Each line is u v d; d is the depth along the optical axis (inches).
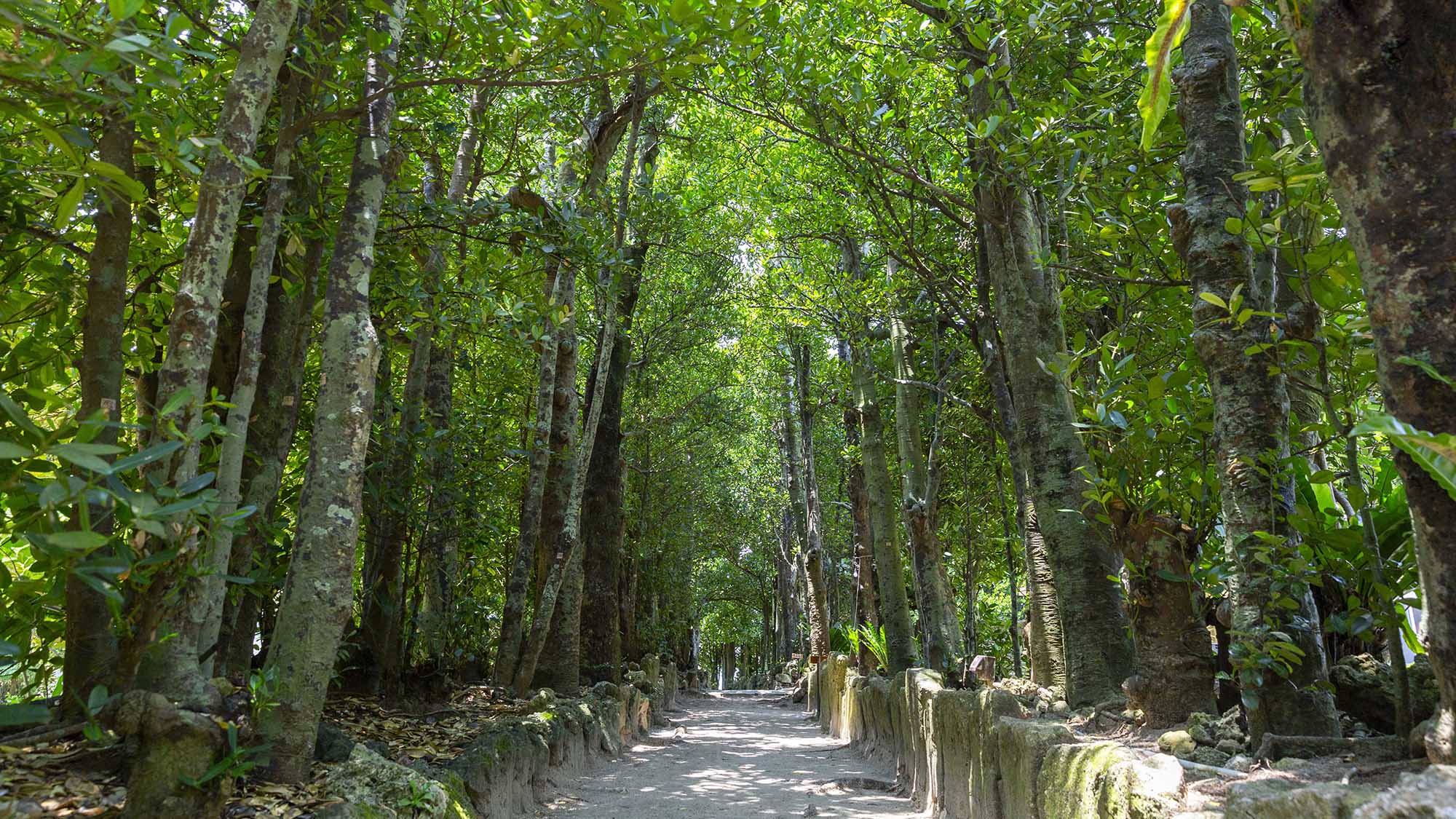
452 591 339.6
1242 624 135.0
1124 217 216.1
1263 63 211.3
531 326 250.7
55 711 138.5
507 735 244.4
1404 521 150.5
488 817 212.7
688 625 1189.7
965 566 576.7
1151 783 113.1
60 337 171.0
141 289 188.7
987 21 235.8
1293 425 155.9
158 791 105.6
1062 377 174.9
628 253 478.3
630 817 259.8
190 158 117.3
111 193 134.1
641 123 495.2
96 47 87.7
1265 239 142.8
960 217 374.6
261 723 130.5
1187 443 171.2
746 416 974.4
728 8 179.2
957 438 554.9
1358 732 144.0
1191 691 163.9
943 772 246.2
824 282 486.3
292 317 201.9
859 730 456.8
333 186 224.2
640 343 732.0
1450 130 80.0
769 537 1280.8
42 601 141.9
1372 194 84.1
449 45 202.7
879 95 289.9
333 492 139.0
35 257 162.2
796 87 278.2
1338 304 141.6
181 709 111.0
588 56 186.4
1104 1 249.6
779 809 280.2
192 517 102.8
